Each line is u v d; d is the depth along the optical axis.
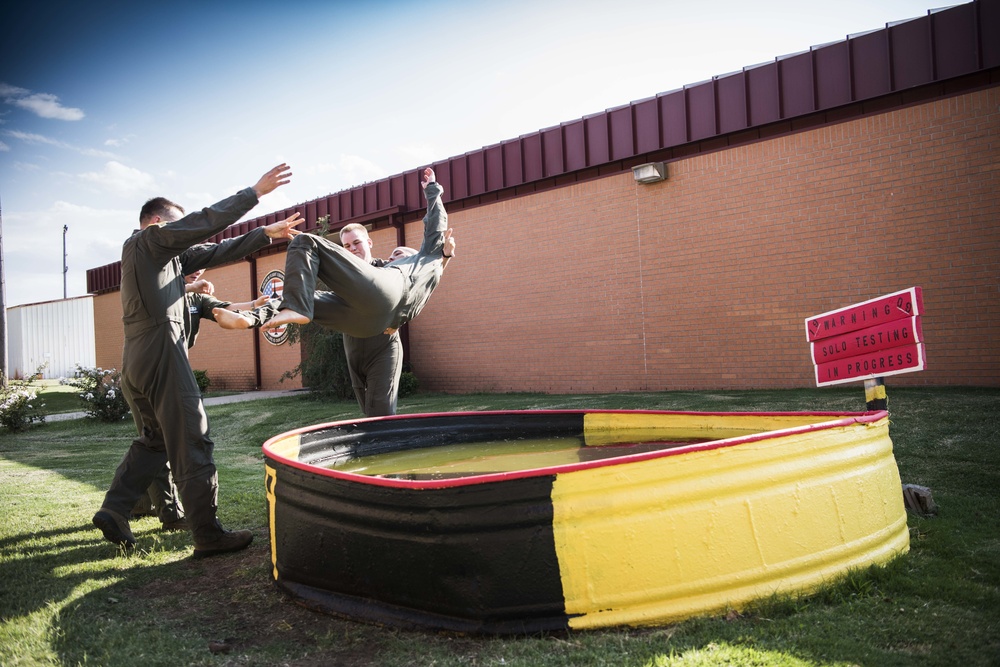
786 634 2.28
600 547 2.37
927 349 7.97
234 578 3.28
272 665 2.29
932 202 7.94
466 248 12.66
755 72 9.09
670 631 2.34
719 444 2.50
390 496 2.50
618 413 4.64
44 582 3.27
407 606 2.52
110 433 11.43
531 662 2.16
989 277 7.60
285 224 3.69
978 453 4.65
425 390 13.41
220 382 18.48
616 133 10.45
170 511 4.26
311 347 13.16
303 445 3.93
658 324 10.17
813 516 2.63
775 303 9.09
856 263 8.47
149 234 3.50
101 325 22.98
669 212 10.02
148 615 2.82
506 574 2.38
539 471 2.36
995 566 2.83
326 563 2.73
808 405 6.96
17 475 6.67
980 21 7.51
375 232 14.29
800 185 8.86
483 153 12.18
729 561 2.46
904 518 3.06
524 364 11.83
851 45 8.37
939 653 2.12
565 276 11.24
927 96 7.95
